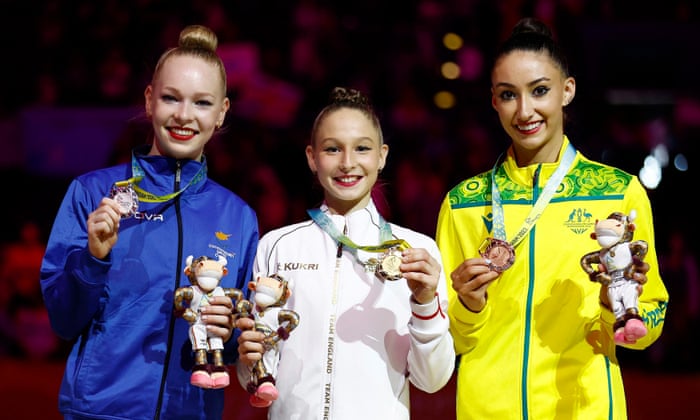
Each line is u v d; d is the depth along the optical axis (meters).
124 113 30.09
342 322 10.86
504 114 11.77
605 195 11.67
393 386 10.81
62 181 30.25
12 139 30.36
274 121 29.62
